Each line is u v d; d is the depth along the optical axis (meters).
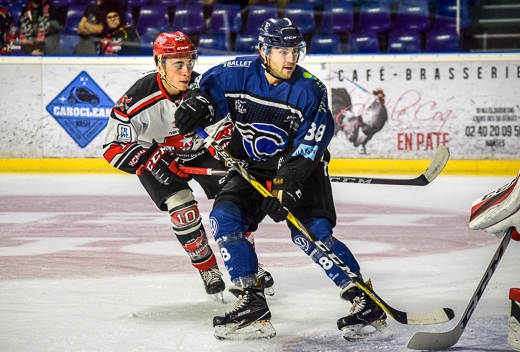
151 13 20.38
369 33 19.75
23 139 19.55
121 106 7.80
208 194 8.41
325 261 6.46
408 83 18.34
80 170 19.36
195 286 8.30
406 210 13.58
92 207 14.18
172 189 7.84
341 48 19.78
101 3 19.56
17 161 19.56
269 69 6.29
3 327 6.60
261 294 6.30
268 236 11.36
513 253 9.86
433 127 18.33
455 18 19.36
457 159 18.33
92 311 7.20
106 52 19.69
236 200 6.57
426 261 9.44
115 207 14.18
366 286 6.12
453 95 18.20
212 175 7.76
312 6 19.86
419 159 18.41
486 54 18.03
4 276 8.77
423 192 15.66
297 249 10.36
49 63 19.34
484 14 19.06
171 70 7.55
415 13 19.59
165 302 7.60
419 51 19.56
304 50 6.36
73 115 19.34
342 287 6.39
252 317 6.21
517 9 18.86
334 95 18.64
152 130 8.05
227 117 6.56
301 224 6.20
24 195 15.69
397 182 6.78
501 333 6.31
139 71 19.20
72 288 8.16
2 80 19.48
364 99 18.50
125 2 19.61
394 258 9.64
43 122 19.44
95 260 9.66
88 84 19.28
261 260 9.66
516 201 5.29
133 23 19.86
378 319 6.25
